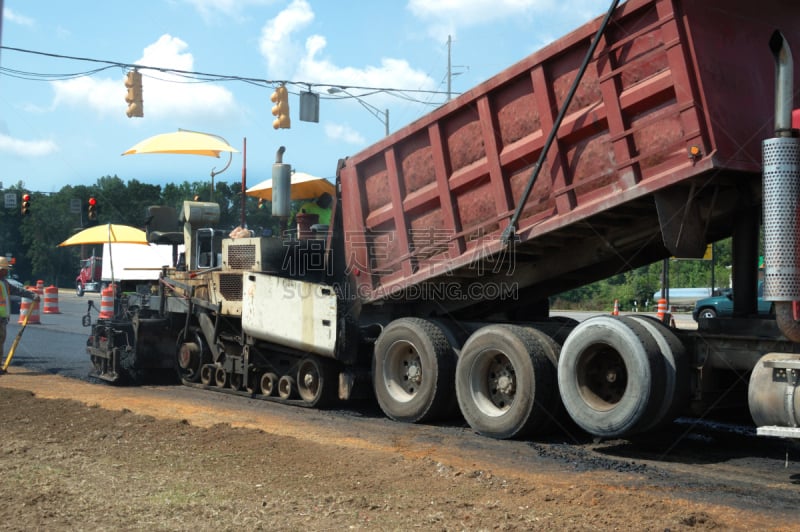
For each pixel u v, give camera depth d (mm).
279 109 21266
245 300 10461
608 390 7348
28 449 6859
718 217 7520
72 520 4695
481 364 8141
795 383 6008
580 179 7445
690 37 6578
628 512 4996
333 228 9953
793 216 5828
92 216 25000
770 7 7195
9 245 86938
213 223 12156
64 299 42281
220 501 5168
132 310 13000
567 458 6910
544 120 7664
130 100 19719
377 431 8281
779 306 5957
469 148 8406
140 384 12023
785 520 4965
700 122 6555
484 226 8328
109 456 6586
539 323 8812
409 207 9031
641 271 36594
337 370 9641
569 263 8484
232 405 9992
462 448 7391
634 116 7016
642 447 7414
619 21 7012
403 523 4719
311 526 4637
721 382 7258
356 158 9562
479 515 4906
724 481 6059
